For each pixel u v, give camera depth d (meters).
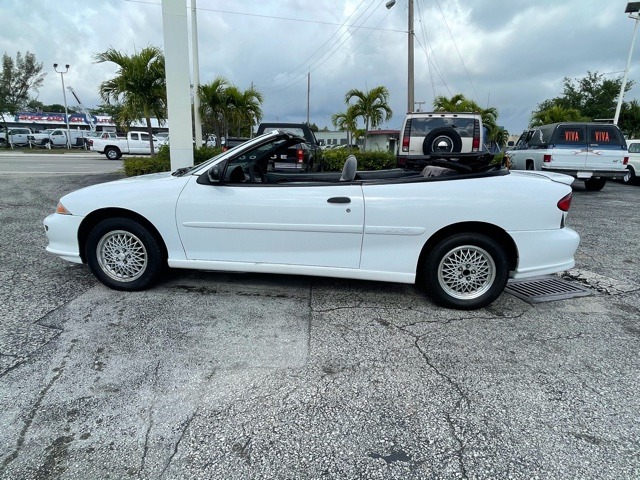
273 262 3.88
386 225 3.67
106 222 3.93
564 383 2.75
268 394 2.58
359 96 20.25
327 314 3.70
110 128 55.25
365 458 2.09
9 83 41.03
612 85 32.22
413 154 10.61
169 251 3.98
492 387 2.69
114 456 2.07
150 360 2.91
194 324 3.45
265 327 3.43
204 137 19.67
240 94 14.51
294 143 4.90
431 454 2.12
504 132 30.91
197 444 2.16
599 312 3.86
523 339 3.32
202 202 3.83
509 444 2.20
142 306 3.75
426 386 2.69
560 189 3.67
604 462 2.08
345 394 2.60
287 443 2.18
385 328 3.46
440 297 3.80
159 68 11.90
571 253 3.74
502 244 3.78
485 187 3.64
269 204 3.76
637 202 10.59
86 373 2.73
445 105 26.16
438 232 3.72
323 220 3.71
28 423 2.27
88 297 3.92
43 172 15.40
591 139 11.21
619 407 2.51
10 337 3.14
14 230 6.43
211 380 2.71
